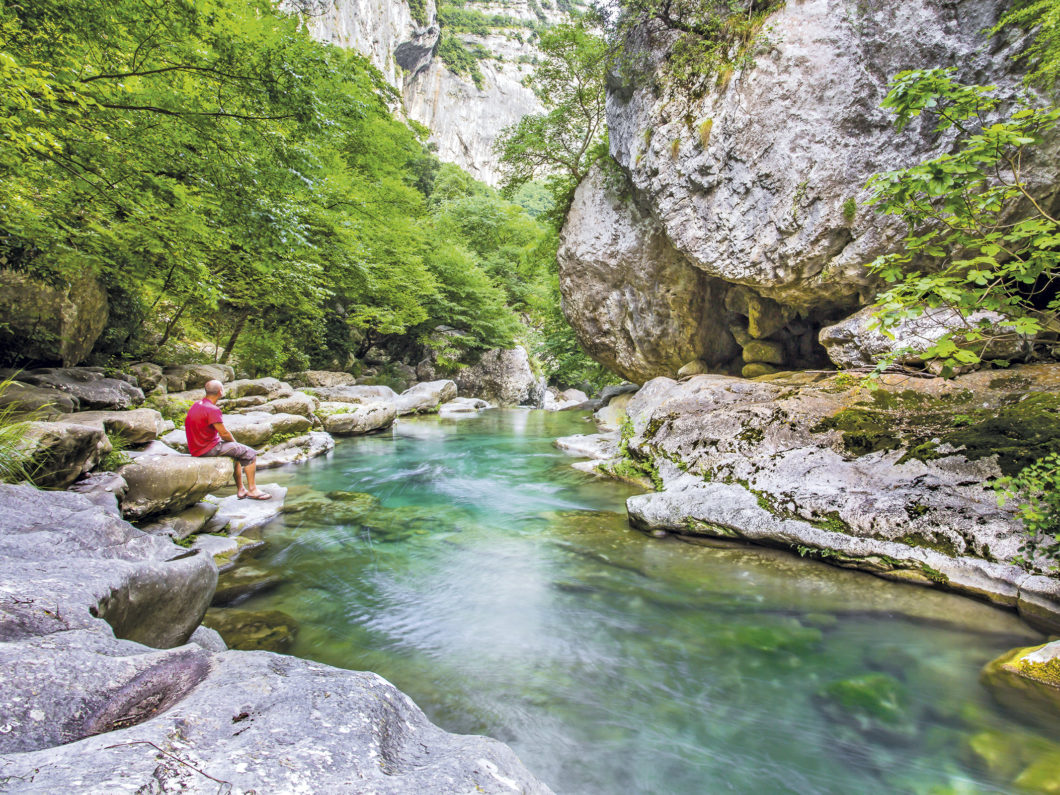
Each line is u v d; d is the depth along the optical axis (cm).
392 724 139
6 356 685
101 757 99
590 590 416
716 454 625
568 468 900
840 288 760
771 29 737
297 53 561
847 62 681
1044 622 347
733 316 1108
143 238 641
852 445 536
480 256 3033
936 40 620
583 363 1942
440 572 450
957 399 536
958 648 323
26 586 169
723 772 229
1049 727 249
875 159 672
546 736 250
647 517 550
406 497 716
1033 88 556
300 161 617
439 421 1741
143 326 1088
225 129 557
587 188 1180
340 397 1449
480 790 113
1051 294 562
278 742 114
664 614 375
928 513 434
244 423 873
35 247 595
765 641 338
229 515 557
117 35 487
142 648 156
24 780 90
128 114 527
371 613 373
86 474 429
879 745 244
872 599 394
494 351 2686
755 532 496
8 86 372
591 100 1191
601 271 1173
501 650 326
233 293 1112
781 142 739
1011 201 577
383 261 1698
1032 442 431
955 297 248
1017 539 385
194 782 96
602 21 1023
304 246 724
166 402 830
